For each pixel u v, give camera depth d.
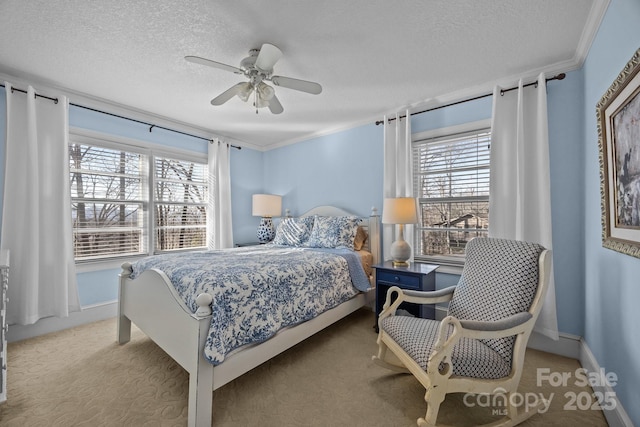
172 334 1.64
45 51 2.07
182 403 1.62
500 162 2.44
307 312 2.07
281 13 1.70
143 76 2.44
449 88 2.69
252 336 1.65
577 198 2.18
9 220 2.38
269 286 1.82
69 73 2.38
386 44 2.01
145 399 1.65
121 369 1.97
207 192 4.03
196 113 3.30
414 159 3.15
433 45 2.02
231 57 2.16
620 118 1.36
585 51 1.99
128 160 3.27
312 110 3.22
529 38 1.94
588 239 1.98
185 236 3.79
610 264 1.58
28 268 2.37
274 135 4.17
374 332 2.63
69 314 2.71
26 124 2.44
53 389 1.74
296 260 2.30
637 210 1.21
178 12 1.68
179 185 3.75
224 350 1.45
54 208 2.57
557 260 2.25
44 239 2.52
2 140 2.42
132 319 2.19
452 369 1.33
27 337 2.46
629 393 1.34
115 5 1.62
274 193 4.58
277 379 1.87
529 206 2.32
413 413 1.55
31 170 2.40
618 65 1.45
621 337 1.43
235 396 1.69
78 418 1.50
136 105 3.06
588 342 1.98
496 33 1.89
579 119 2.17
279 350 1.85
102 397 1.67
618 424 1.38
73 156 2.87
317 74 2.42
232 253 2.69
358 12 1.69
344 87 2.66
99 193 3.05
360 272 2.75
